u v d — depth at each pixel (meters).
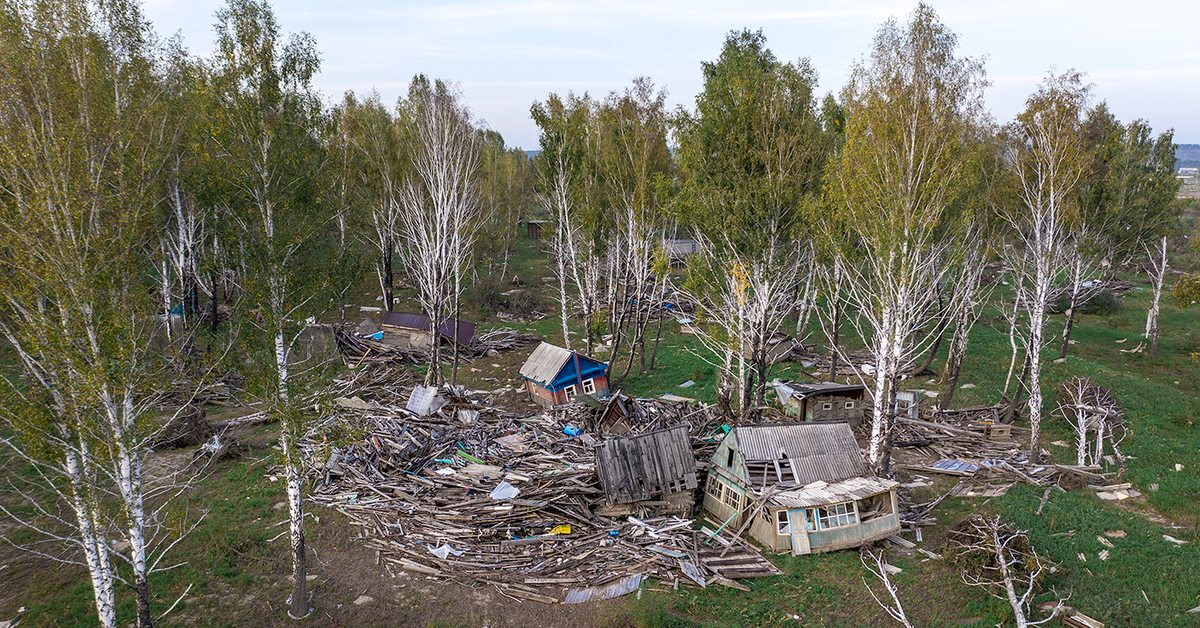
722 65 29.41
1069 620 16.38
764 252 27.06
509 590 17.95
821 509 20.30
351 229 20.12
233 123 16.02
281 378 16.58
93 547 13.59
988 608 17.08
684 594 17.92
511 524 21.05
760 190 26.30
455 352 35.62
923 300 24.69
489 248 60.50
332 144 23.06
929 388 36.41
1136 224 51.00
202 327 35.94
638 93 36.09
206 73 16.59
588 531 20.83
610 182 37.78
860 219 23.73
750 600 17.77
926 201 22.39
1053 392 34.38
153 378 14.27
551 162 40.50
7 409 12.75
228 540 19.73
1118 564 19.11
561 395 32.50
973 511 22.56
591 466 23.52
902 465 26.89
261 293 16.05
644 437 22.25
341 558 19.48
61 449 13.45
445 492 22.73
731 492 21.84
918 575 18.94
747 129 26.58
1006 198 30.27
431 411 29.30
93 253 13.09
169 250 34.09
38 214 12.48
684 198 29.31
